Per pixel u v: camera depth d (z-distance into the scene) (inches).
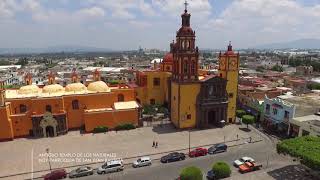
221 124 2746.1
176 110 2701.8
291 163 1958.7
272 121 2743.6
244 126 2797.7
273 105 2736.2
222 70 2839.6
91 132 2600.9
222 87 2723.9
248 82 4441.4
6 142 2374.5
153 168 1908.2
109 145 2287.2
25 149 2217.0
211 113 2807.6
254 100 3115.2
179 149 2202.3
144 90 3346.5
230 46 2797.7
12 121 2450.8
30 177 1792.6
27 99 2532.0
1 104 2356.1
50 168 1886.1
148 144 2303.2
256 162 1983.3
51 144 2316.7
